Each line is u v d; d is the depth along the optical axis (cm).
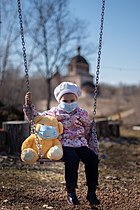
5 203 503
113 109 3266
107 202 529
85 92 4197
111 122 1416
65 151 448
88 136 488
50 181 652
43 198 536
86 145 469
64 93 480
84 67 3078
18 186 599
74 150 455
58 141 455
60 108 481
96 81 494
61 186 615
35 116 471
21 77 1916
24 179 656
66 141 462
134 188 630
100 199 543
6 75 1823
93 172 454
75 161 438
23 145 459
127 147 1153
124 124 2000
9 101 1666
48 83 2003
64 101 482
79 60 2228
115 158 962
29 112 463
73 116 473
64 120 473
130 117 2430
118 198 553
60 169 771
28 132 941
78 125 474
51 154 434
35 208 488
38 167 782
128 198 555
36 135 449
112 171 787
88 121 480
